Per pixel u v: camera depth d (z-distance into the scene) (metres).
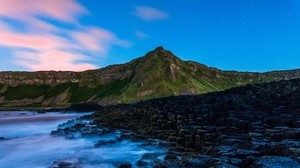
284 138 13.27
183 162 12.81
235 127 21.42
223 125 24.22
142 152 23.39
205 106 33.66
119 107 73.62
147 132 30.66
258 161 9.30
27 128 51.66
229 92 44.59
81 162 21.12
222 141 16.97
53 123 64.19
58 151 26.48
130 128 37.47
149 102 60.97
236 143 15.76
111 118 49.25
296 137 13.01
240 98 32.66
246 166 10.56
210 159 11.92
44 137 36.88
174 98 55.66
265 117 22.25
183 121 28.64
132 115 46.66
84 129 40.31
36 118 84.62
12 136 38.66
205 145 19.59
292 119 18.75
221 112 27.47
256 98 30.98
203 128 23.06
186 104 41.88
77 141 31.89
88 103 138.12
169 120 31.84
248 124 21.20
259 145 12.61
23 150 27.61
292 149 10.05
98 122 50.06
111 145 27.16
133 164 18.55
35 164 21.77
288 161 9.16
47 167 20.53
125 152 24.00
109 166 19.80
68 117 88.56
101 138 33.12
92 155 23.45
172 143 23.88
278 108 24.77
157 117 34.47
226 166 10.22
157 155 20.33
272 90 35.53
